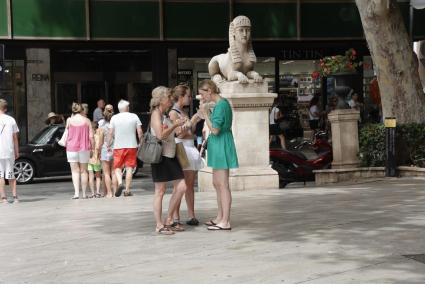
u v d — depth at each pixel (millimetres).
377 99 24562
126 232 9656
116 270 7398
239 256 7789
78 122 15039
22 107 25484
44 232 10039
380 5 15914
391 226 9281
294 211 10984
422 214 10242
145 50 27125
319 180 16109
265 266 7273
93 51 26625
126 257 8000
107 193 15133
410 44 16547
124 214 11555
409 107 16469
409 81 16453
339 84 17688
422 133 15977
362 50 27359
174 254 8039
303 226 9516
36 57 25516
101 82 26844
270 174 14445
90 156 15477
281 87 27562
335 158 16750
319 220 9977
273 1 25828
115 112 26984
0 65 16156
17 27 23875
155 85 26594
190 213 10000
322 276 6770
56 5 24219
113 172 15188
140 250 8352
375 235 8688
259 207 11578
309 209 11156
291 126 26969
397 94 16484
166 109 9219
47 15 24141
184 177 9656
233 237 8914
